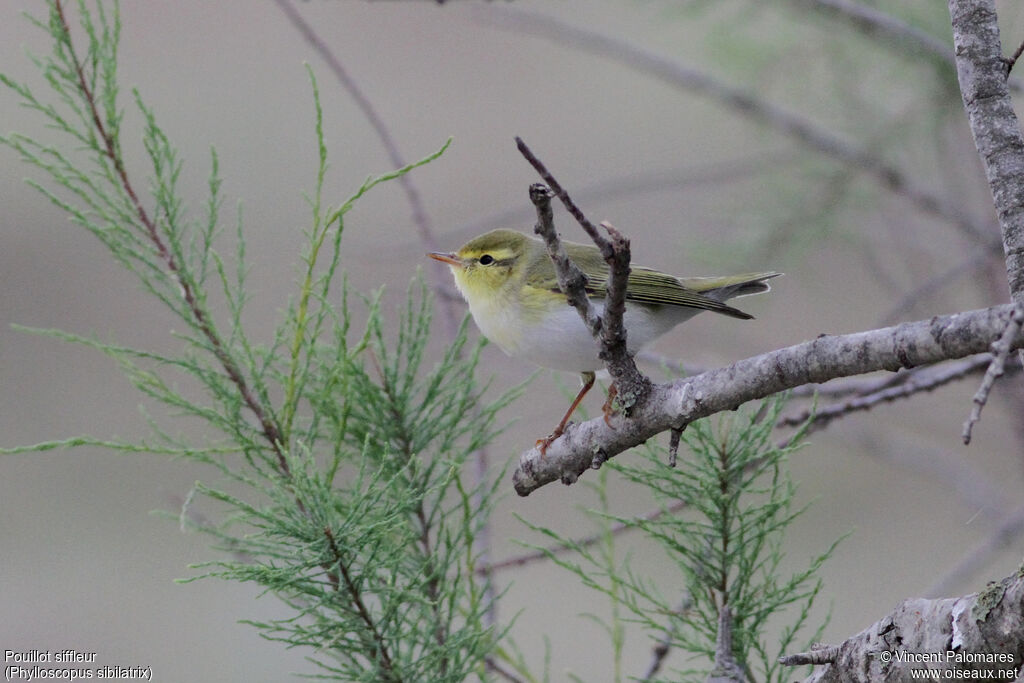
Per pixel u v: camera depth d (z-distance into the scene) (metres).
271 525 6.29
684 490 6.79
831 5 10.29
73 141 20.28
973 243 11.27
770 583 6.62
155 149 6.83
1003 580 5.20
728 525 6.70
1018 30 10.43
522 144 5.32
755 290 9.88
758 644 6.50
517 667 7.12
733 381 5.61
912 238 11.75
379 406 7.39
